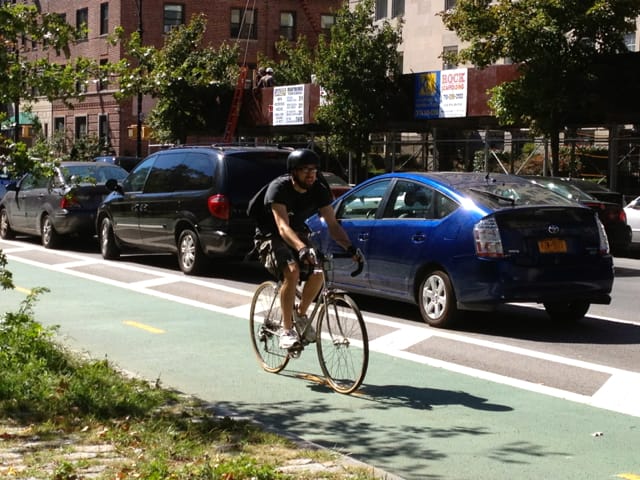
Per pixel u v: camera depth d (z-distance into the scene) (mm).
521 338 10438
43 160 8312
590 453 6176
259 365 8977
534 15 25016
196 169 15922
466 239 10516
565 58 24844
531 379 8422
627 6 24375
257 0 57875
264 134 40188
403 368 8883
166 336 10516
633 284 15953
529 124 26344
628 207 22094
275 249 8023
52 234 20672
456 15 25688
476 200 10664
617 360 9281
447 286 10750
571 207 10719
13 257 18875
